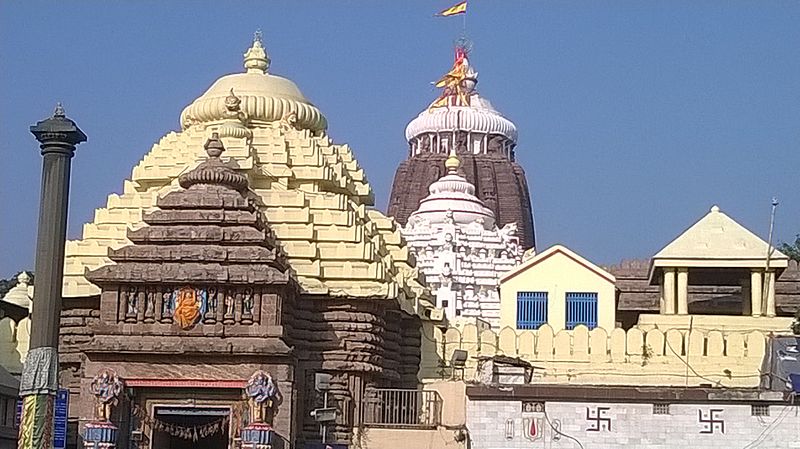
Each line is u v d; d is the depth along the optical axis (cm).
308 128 6366
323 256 5381
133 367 4762
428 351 5681
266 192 5497
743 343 5681
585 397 4569
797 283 7088
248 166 5672
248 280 4781
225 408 4769
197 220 4969
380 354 5284
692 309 7094
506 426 4575
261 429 4609
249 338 4766
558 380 5662
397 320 5509
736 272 6531
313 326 5194
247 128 6047
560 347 5712
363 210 5884
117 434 4688
